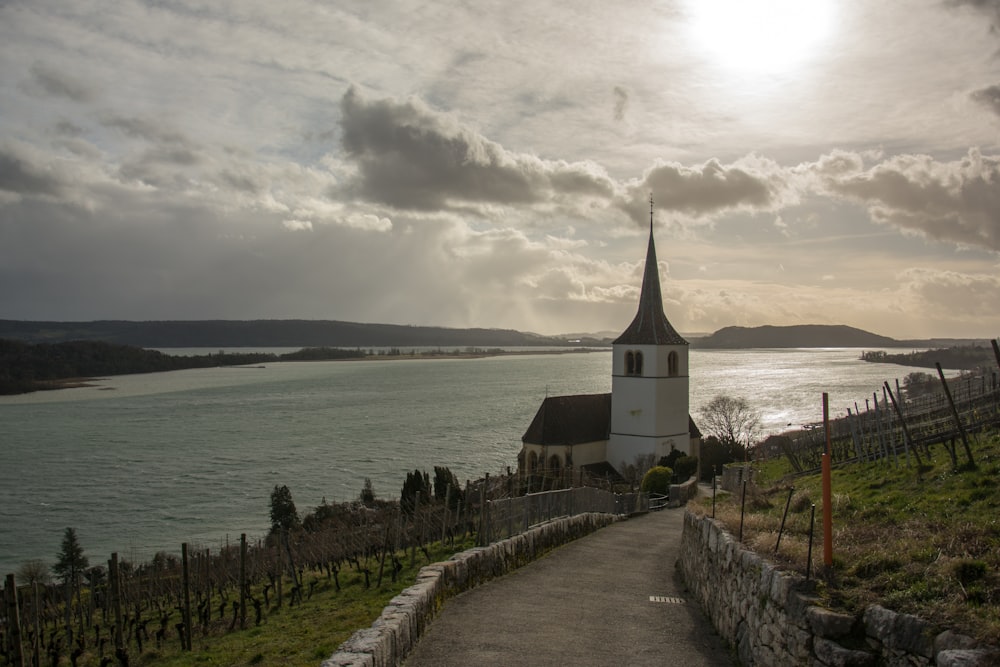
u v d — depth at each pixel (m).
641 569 24.98
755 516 18.88
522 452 84.06
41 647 28.95
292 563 34.41
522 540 26.06
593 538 32.56
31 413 195.75
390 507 72.44
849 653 10.75
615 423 84.50
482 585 21.52
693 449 87.94
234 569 42.56
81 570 56.25
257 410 199.88
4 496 95.69
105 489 99.56
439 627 16.72
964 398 41.22
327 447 134.00
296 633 21.83
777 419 148.50
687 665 14.77
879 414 30.61
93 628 33.91
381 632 13.00
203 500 92.69
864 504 18.86
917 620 10.25
